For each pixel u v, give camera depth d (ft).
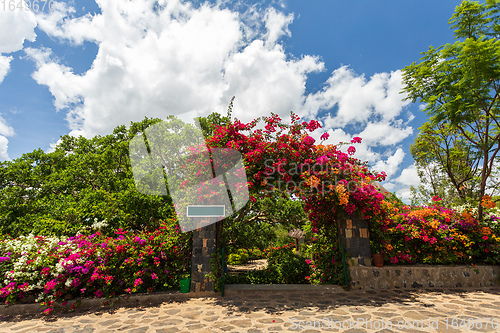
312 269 24.38
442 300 16.99
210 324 13.82
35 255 18.85
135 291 18.72
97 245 20.01
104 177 43.96
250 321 14.03
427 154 53.42
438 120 30.76
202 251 19.98
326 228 22.86
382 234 21.52
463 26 28.14
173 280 20.88
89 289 18.78
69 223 29.30
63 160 53.62
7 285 17.85
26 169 49.08
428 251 22.03
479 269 20.79
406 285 20.30
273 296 18.76
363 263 20.70
